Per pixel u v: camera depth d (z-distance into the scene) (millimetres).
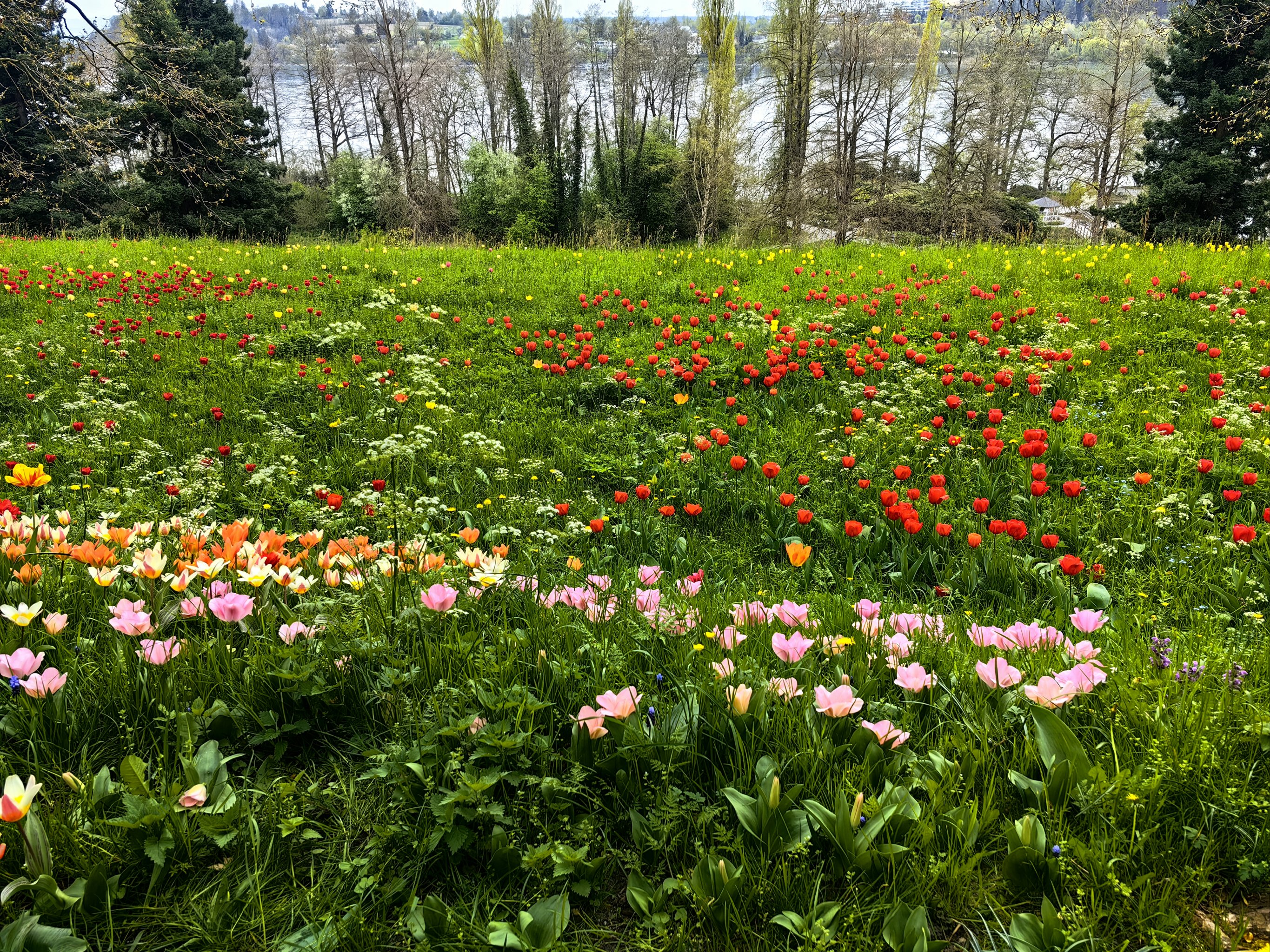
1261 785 2092
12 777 1731
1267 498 5160
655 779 2250
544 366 8508
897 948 1722
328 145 73250
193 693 2598
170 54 10383
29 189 12594
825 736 2369
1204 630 3168
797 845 1931
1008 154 37375
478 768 2176
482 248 17141
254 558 3002
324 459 6441
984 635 2861
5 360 8062
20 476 3373
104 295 11352
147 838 1948
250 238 37750
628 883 1915
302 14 65500
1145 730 2324
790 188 29906
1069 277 11203
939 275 11742
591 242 21281
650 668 2816
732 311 10320
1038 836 1938
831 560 4945
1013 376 7457
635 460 6367
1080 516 5098
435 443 6664
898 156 35312
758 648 2939
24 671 2387
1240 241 16797
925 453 6180
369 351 9281
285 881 2010
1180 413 6547
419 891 2016
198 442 6582
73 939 1664
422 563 3367
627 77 62062
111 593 3244
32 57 9062
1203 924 1828
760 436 6727
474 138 58938
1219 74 29109
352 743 2486
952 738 2402
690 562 4898
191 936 1825
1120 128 38188
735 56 42250
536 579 3662
